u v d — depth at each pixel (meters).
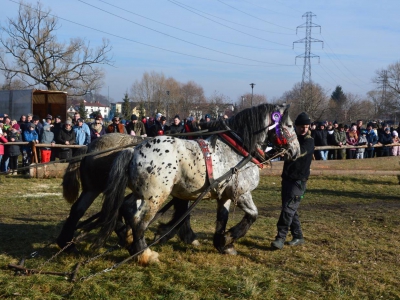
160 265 5.36
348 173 15.84
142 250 5.32
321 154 16.77
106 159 5.85
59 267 5.33
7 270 5.16
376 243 6.93
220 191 5.67
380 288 4.99
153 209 5.31
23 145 13.55
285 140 6.02
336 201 11.07
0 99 20.67
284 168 6.45
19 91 20.17
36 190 11.29
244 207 5.91
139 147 5.41
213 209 9.55
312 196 11.68
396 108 56.69
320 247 6.61
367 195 12.09
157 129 12.96
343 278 5.28
